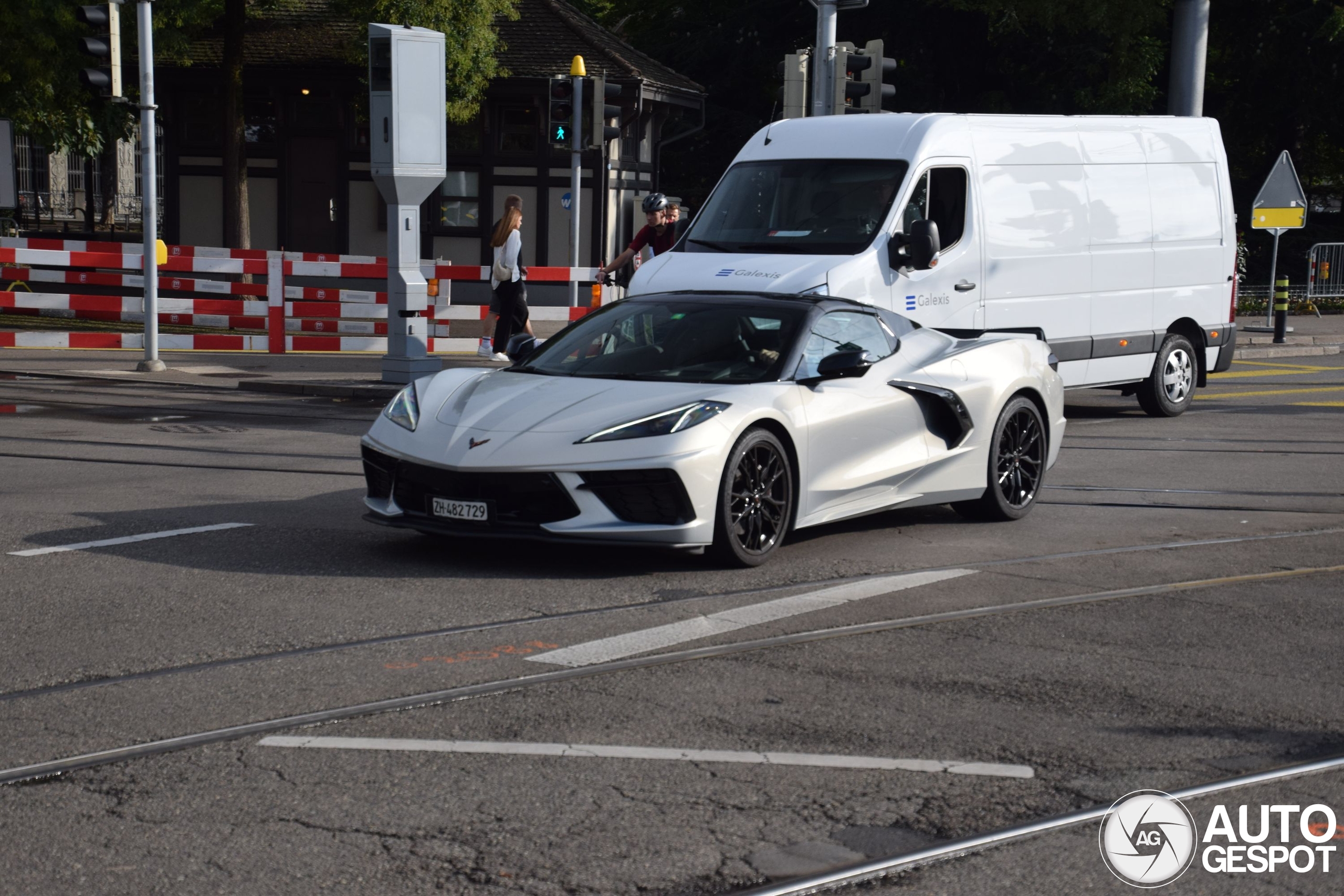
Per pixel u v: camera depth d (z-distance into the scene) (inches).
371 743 201.2
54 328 938.7
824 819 176.9
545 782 187.5
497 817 175.8
